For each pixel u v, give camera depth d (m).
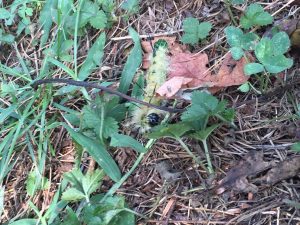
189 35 0.15
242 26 0.15
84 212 0.13
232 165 0.13
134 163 0.14
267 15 0.15
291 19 0.15
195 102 0.13
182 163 0.14
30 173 0.15
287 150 0.13
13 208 0.14
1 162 0.15
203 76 0.15
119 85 0.15
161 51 0.15
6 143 0.15
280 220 0.12
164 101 0.15
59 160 0.15
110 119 0.14
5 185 0.15
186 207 0.13
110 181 0.14
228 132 0.14
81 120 0.15
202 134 0.13
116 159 0.14
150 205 0.13
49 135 0.15
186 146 0.13
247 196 0.13
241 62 0.15
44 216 0.14
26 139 0.15
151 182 0.14
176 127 0.13
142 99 0.15
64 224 0.13
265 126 0.14
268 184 0.13
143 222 0.13
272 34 0.15
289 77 0.14
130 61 0.15
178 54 0.15
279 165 0.13
